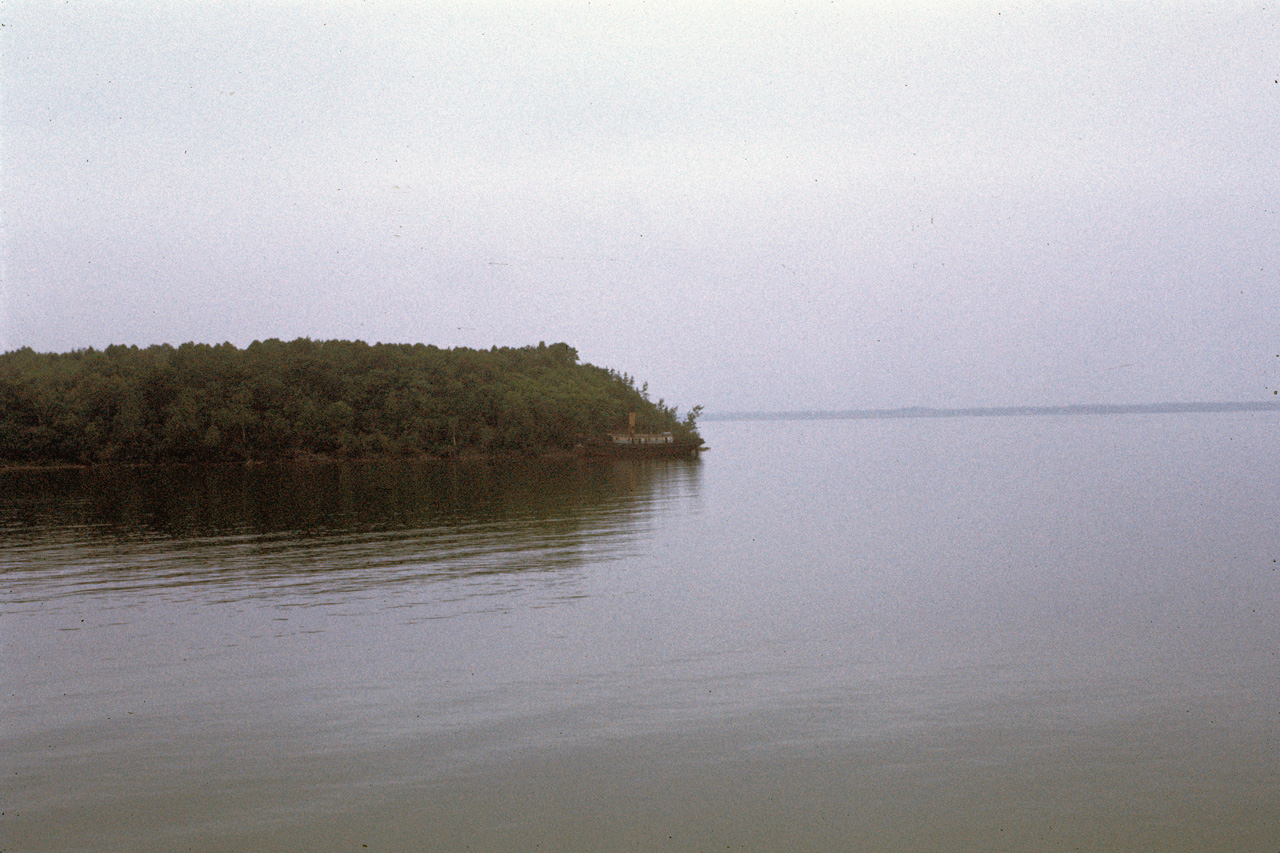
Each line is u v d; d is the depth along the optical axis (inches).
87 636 1040.8
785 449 6835.6
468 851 552.7
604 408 7495.1
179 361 6245.1
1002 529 1940.2
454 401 6953.7
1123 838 564.1
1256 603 1177.4
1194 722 744.3
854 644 985.5
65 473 5128.0
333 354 6973.4
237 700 810.2
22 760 683.4
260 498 3021.7
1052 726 737.6
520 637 1019.3
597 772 655.8
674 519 2223.2
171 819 591.2
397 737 720.3
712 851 552.1
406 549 1711.4
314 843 561.0
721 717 761.6
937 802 610.5
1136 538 1770.4
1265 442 5580.7
